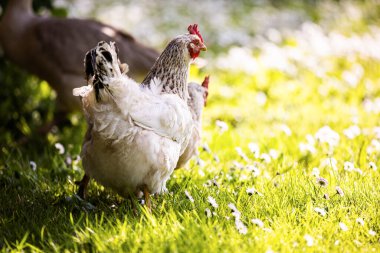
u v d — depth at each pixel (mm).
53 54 7723
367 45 12555
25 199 5641
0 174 6262
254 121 8742
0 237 4824
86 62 4754
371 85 10312
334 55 11977
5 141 7977
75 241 4641
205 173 6387
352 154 6707
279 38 13227
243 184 6000
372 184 5848
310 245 4562
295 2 18234
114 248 4512
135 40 8055
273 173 6352
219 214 5145
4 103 8547
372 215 5230
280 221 5047
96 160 5055
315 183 5766
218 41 13586
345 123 8250
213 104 9516
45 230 4910
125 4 16594
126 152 4879
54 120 8016
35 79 9180
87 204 5367
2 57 8828
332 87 10156
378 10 17156
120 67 4922
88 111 4949
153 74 5363
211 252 4402
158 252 4406
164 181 5230
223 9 16703
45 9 9281
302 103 9680
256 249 4473
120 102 4707
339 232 4969
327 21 15820
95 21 8031
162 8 16469
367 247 4719
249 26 15180
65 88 7762
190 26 5641
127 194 5293
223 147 7375
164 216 5062
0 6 8898
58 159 6898
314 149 6602
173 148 5090
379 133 6684
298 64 11375
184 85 5426
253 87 10352
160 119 4906
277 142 7520
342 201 5441
